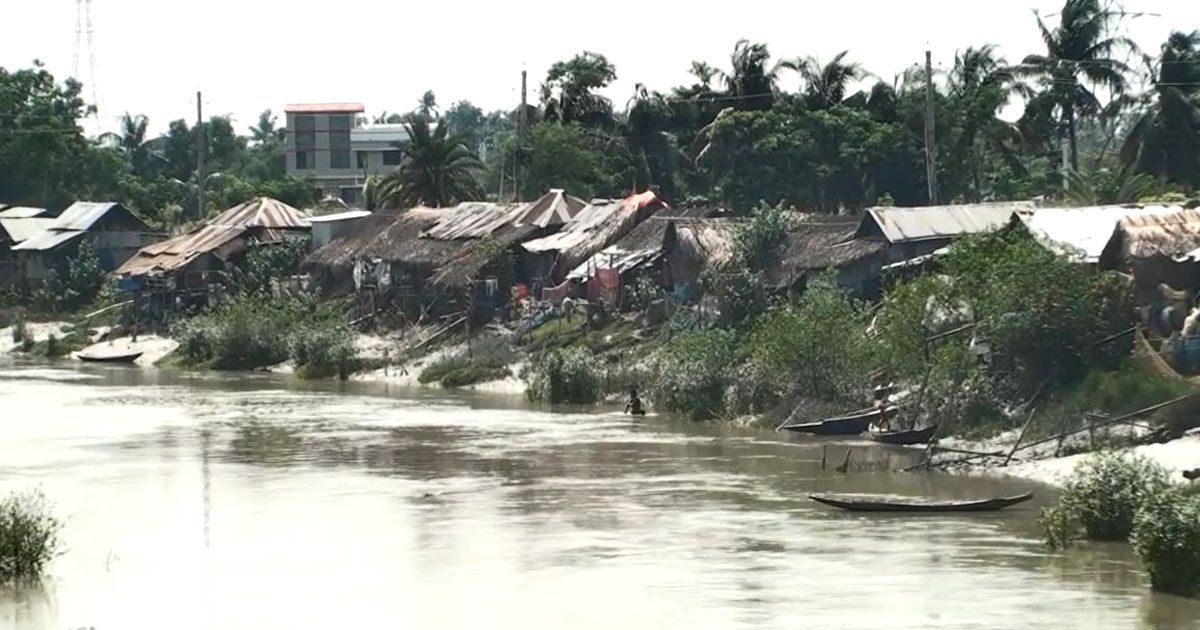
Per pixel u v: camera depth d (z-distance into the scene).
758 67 141.88
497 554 48.75
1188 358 67.12
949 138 123.69
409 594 43.84
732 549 48.59
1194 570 41.09
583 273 108.88
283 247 142.62
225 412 90.62
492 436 77.69
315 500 59.25
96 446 75.62
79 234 158.62
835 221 97.50
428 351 113.38
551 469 66.19
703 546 49.16
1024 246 73.12
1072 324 68.50
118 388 106.88
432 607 42.34
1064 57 124.25
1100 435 62.66
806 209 129.12
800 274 93.56
